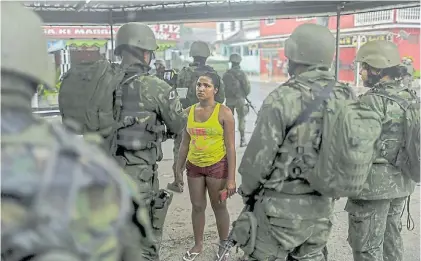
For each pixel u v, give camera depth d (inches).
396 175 105.0
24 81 34.4
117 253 33.8
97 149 36.8
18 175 30.0
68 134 35.5
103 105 95.2
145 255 94.4
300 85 83.4
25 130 33.0
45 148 32.2
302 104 81.5
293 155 82.5
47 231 29.3
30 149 31.7
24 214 29.4
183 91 219.0
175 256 137.5
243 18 258.1
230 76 297.7
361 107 80.8
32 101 36.0
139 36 100.0
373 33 700.0
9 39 33.2
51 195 30.2
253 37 1235.9
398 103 102.9
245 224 89.9
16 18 34.3
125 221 34.6
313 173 81.4
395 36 661.3
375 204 105.7
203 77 123.5
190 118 126.3
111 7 271.9
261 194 88.5
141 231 39.6
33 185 30.0
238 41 1274.6
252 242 88.8
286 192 84.5
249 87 305.9
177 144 194.7
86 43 489.7
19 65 33.4
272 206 85.3
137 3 255.3
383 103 103.0
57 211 29.9
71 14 274.5
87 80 96.7
